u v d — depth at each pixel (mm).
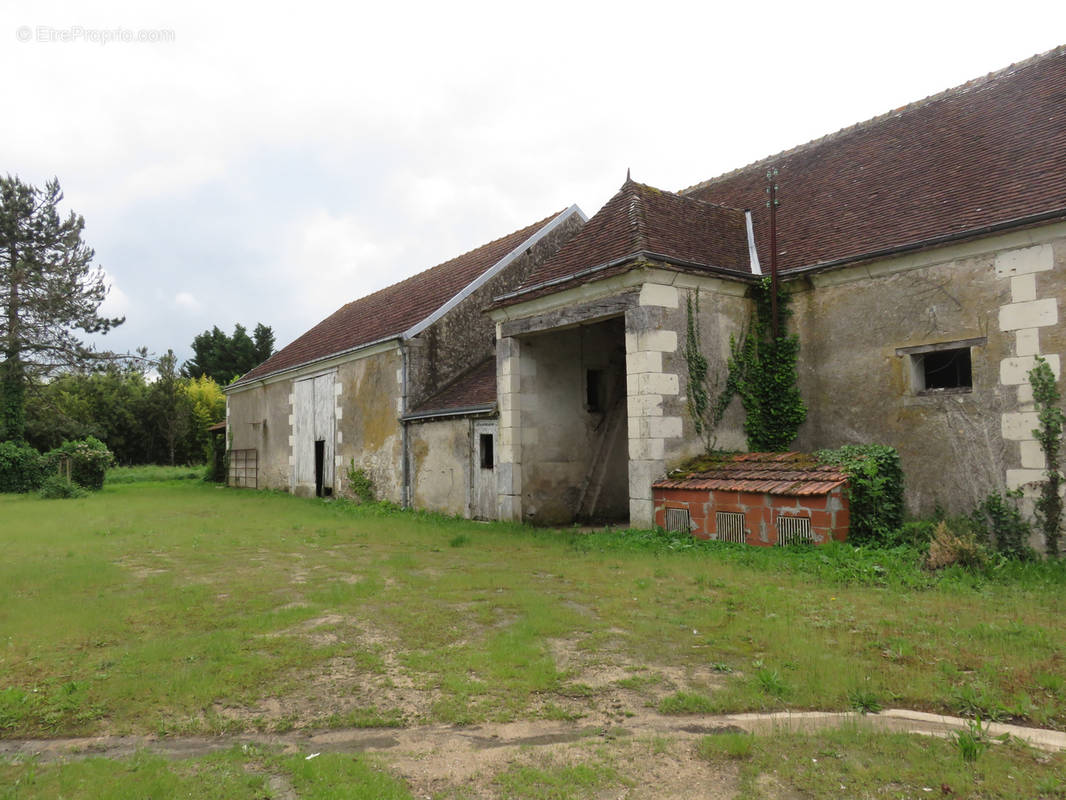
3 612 6328
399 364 16578
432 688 4449
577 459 13844
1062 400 8094
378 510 15547
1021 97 10461
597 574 7793
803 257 11070
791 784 3160
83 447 24812
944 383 9703
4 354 26000
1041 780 3121
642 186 11922
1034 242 8344
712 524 9586
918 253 9438
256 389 24734
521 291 12508
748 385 11281
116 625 5863
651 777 3244
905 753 3395
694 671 4672
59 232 27391
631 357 10562
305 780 3221
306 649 5152
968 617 5672
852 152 12547
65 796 3082
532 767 3355
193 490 24469
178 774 3287
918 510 9414
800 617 5770
